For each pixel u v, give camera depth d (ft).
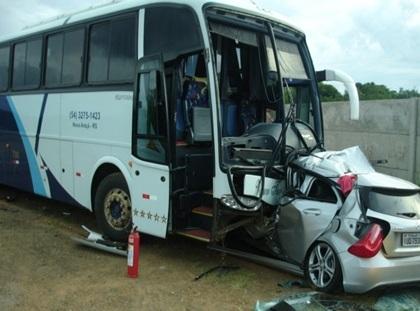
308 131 25.43
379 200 19.71
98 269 22.27
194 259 24.29
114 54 26.13
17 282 20.21
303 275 21.27
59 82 30.04
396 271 18.97
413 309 19.24
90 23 27.84
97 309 18.01
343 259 19.22
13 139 34.65
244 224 22.80
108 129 26.17
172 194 22.90
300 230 21.33
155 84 23.11
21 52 33.91
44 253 24.12
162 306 18.54
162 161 23.09
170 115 23.09
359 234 19.12
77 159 28.50
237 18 23.97
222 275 22.11
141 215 24.20
